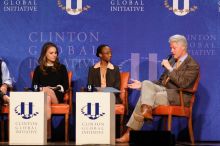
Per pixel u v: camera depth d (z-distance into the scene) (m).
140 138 12.60
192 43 16.23
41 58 15.45
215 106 16.16
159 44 16.28
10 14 16.38
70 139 16.17
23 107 12.11
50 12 16.36
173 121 16.20
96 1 16.31
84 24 16.33
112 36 16.30
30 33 16.36
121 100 15.27
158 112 14.09
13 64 16.34
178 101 14.29
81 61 16.33
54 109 14.55
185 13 16.23
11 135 12.13
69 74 15.82
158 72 16.25
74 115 16.30
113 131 12.52
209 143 15.21
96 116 12.12
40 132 12.12
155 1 16.28
